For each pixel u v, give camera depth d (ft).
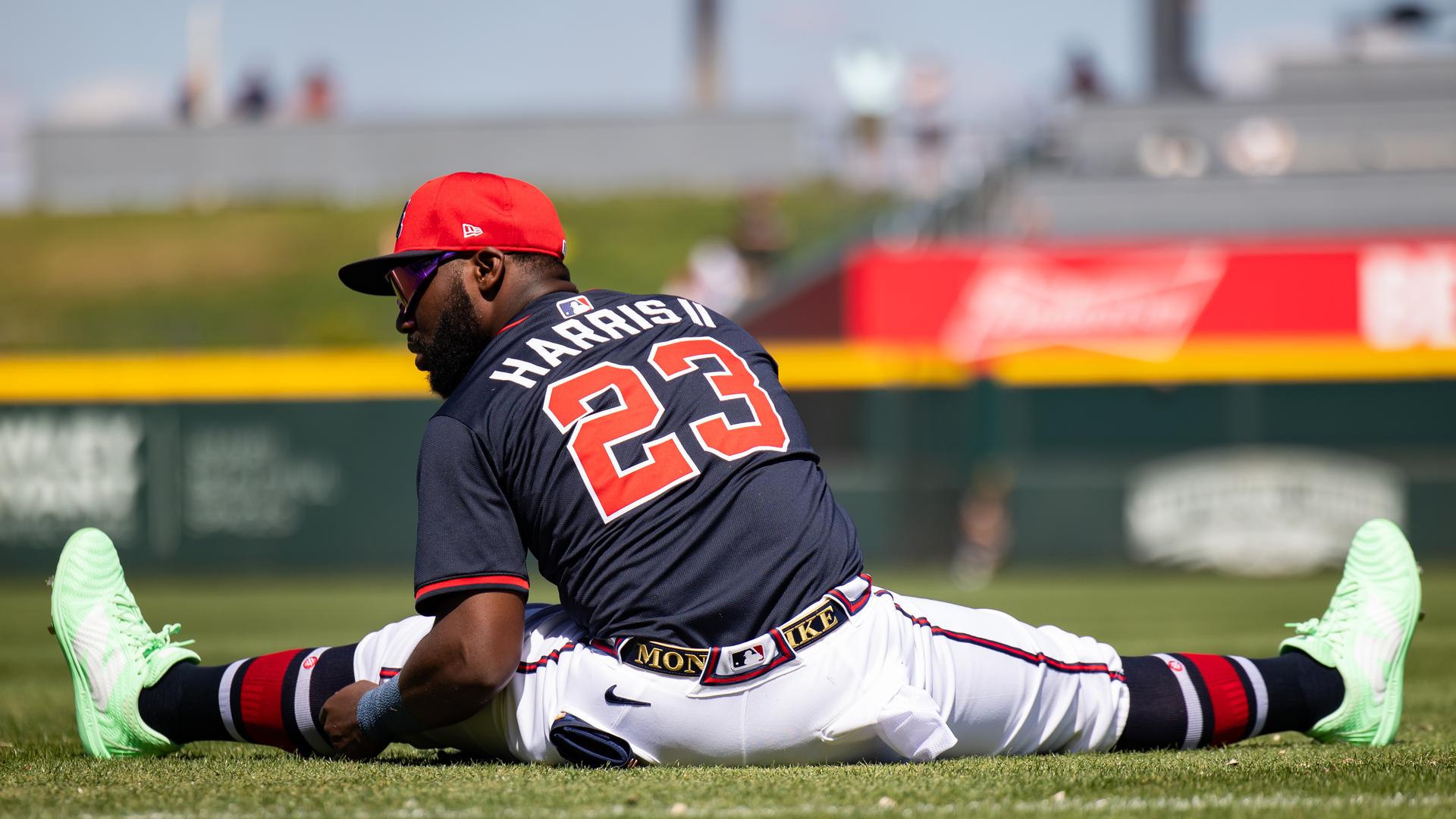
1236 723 34.86
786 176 371.35
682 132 370.73
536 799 27.55
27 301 325.21
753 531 30.96
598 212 357.82
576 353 32.50
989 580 186.91
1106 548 201.77
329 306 318.45
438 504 31.27
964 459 203.51
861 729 30.53
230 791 29.09
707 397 32.24
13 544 199.31
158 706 35.12
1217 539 200.95
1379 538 36.27
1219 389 204.74
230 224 357.00
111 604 35.73
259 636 101.19
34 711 53.62
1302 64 267.80
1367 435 202.90
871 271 215.31
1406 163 257.96
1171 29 331.57
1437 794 28.19
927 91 325.21
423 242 33.88
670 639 30.76
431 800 27.58
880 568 202.28
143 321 312.50
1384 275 207.62
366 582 185.98
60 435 199.82
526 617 33.12
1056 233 253.65
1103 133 264.72
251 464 200.75
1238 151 261.03
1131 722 34.47
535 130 369.71
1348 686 35.47
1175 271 210.38
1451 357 203.72
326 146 370.53
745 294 301.22
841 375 202.90
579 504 31.22
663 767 31.09
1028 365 207.10
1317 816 25.64
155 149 370.73
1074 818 25.58
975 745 32.96
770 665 30.45
